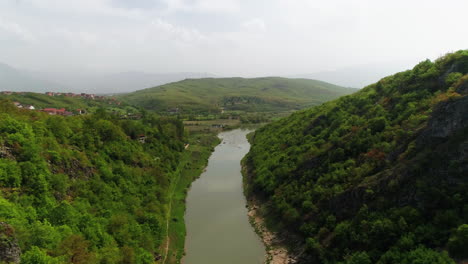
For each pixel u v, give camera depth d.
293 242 50.97
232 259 49.88
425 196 38.03
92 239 38.44
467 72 50.50
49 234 32.28
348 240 42.00
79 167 53.47
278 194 63.88
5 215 30.48
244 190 82.31
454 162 37.44
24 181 40.09
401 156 43.94
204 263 48.84
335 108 80.38
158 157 90.12
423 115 46.88
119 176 61.44
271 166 76.62
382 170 45.62
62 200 43.31
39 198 39.59
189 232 59.44
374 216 41.19
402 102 56.38
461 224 33.22
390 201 41.19
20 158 42.62
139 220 52.84
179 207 70.38
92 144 64.94
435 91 53.28
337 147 59.88
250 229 60.50
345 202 47.16
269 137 107.25
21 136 45.66
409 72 66.75
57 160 48.69
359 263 37.16
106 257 35.72
